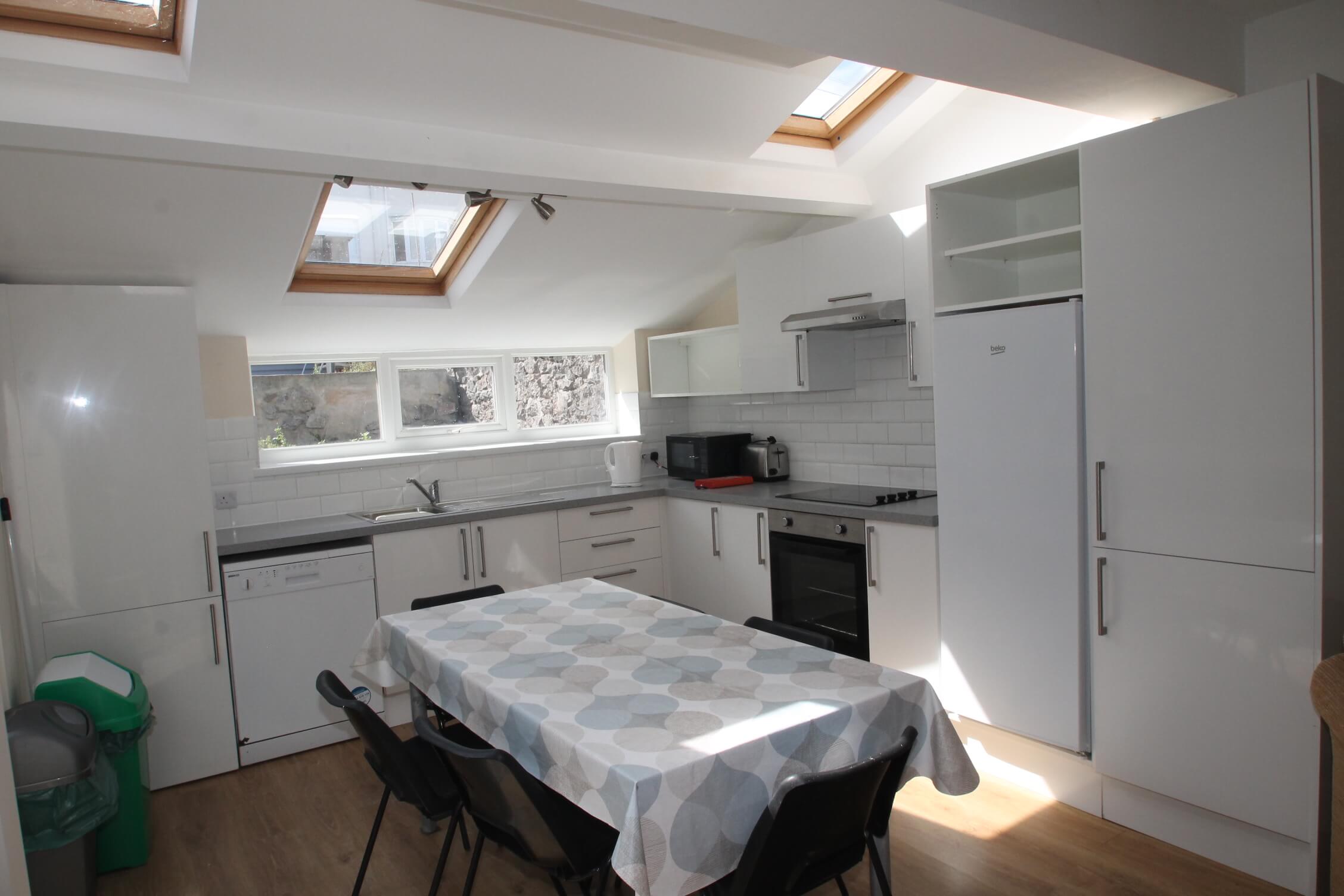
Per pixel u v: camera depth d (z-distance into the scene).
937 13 1.99
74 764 2.37
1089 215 2.60
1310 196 2.14
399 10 2.40
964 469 3.01
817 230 4.38
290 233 3.33
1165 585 2.49
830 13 1.97
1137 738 2.60
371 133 2.91
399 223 3.80
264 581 3.47
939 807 2.91
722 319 5.01
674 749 1.65
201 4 2.22
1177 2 2.48
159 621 3.26
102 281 3.31
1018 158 3.41
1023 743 3.00
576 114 3.09
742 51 2.64
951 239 3.15
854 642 3.55
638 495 4.50
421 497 4.49
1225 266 2.31
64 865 2.40
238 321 3.87
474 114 2.98
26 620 3.03
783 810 1.55
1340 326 2.23
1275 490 2.25
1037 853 2.60
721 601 4.28
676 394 4.97
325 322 4.08
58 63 2.40
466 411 4.84
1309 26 2.60
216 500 3.94
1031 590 2.84
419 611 2.82
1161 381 2.46
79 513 3.11
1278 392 2.23
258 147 2.70
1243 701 2.35
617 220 3.90
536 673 2.16
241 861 2.78
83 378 3.10
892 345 4.00
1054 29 2.15
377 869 2.70
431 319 4.35
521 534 4.12
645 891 1.50
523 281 4.22
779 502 3.84
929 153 3.77
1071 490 2.70
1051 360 2.71
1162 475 2.48
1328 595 2.21
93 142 2.53
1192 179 2.36
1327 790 2.23
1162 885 2.41
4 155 2.62
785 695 1.92
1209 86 2.60
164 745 3.29
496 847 2.81
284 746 3.55
